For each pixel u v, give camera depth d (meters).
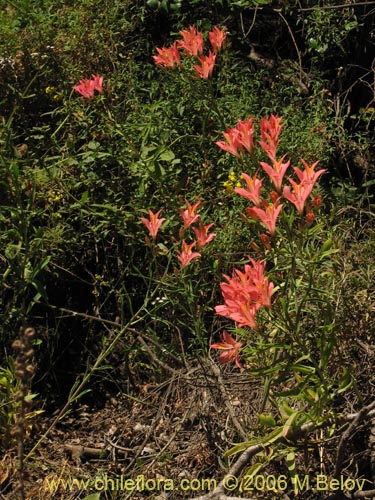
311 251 1.83
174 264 2.24
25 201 2.27
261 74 2.81
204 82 2.46
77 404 2.25
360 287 2.05
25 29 2.69
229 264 2.25
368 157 2.73
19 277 2.04
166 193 2.23
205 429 1.95
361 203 2.44
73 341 2.34
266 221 1.58
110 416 2.20
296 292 1.82
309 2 2.95
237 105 2.57
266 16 3.06
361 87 2.93
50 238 2.24
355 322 1.98
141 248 2.35
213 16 2.95
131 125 2.37
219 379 1.96
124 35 2.82
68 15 2.83
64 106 2.48
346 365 1.93
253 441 1.68
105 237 2.34
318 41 2.84
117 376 2.29
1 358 2.19
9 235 2.11
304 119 2.66
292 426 1.67
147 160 2.24
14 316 2.10
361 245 2.21
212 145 2.49
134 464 1.98
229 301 1.55
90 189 2.33
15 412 1.94
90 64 2.68
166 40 2.89
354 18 2.89
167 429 2.04
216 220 2.35
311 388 1.69
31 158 2.31
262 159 2.05
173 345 2.19
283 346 1.61
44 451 2.05
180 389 2.09
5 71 2.58
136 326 2.31
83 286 2.39
